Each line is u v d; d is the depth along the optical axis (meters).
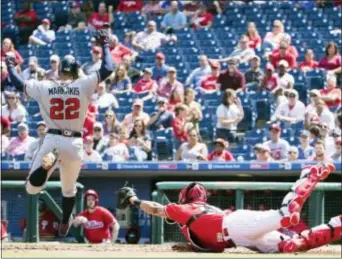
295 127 46.84
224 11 64.44
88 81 27.28
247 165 41.62
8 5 67.50
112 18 63.94
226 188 39.50
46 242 38.97
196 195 26.61
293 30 60.28
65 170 27.92
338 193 39.59
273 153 44.09
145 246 31.41
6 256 21.42
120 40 61.75
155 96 51.38
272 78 51.00
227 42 59.34
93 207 38.59
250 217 25.56
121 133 45.81
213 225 25.75
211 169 41.88
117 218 41.28
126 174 43.09
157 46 59.34
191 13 63.25
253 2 63.94
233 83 51.59
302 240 25.41
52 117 27.25
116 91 52.75
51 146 27.19
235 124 47.75
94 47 55.38
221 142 43.44
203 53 58.47
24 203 41.03
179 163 42.00
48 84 27.33
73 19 65.69
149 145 45.44
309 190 25.62
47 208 39.94
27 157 44.41
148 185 43.31
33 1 67.69
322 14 62.12
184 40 59.97
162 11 64.50
